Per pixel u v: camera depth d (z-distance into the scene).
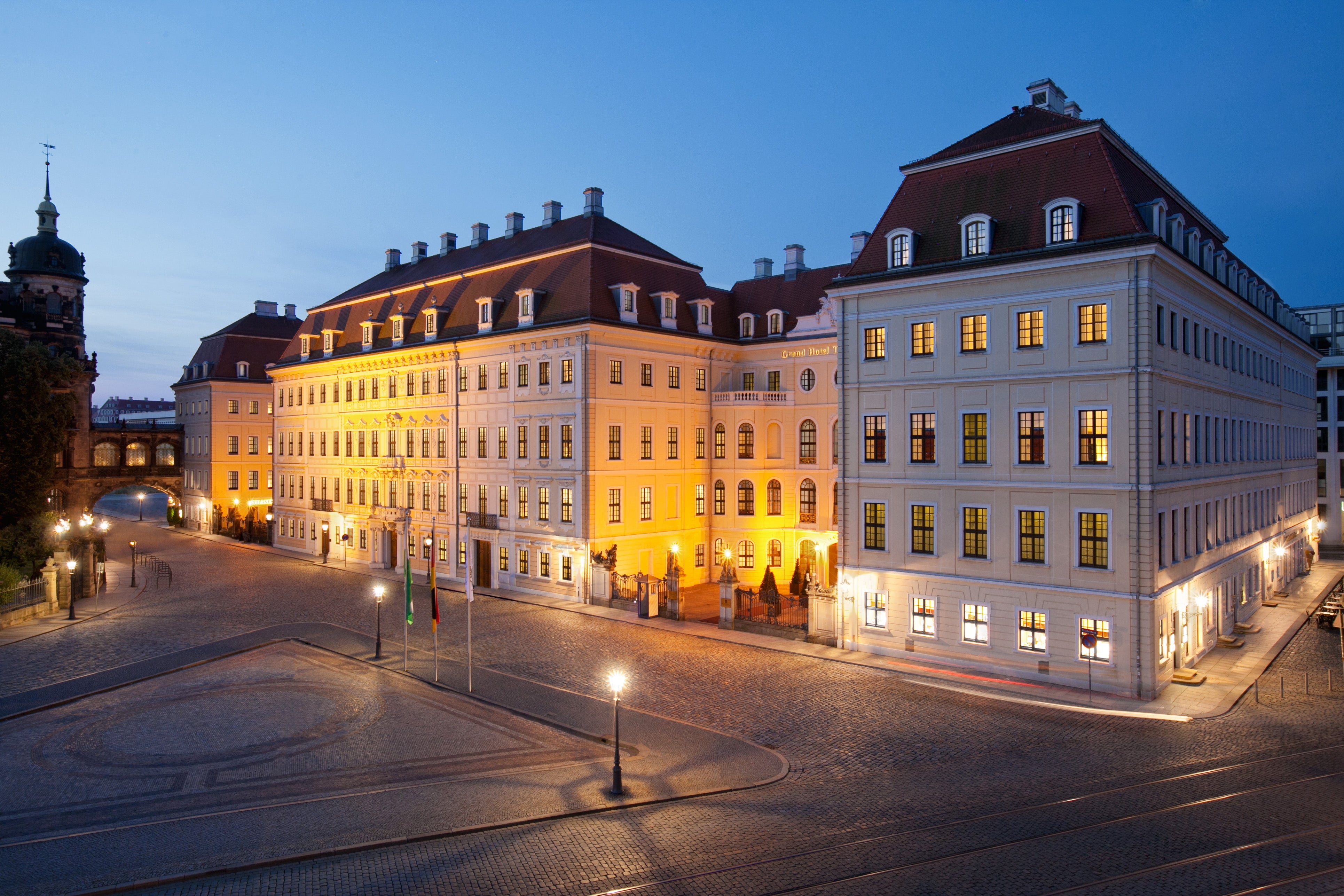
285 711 26.95
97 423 145.50
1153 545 28.25
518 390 50.78
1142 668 28.23
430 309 56.81
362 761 22.47
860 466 34.91
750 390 54.91
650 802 19.45
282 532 73.50
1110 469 28.84
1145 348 28.17
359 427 63.41
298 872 15.88
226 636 37.84
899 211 34.97
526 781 20.92
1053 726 25.31
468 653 32.66
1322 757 21.81
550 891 14.81
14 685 29.98
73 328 84.12
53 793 20.34
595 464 46.91
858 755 22.91
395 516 58.84
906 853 16.05
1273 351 47.34
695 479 53.09
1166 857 15.58
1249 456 41.50
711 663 33.06
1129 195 29.66
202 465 88.38
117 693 29.22
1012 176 32.34
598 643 36.66
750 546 53.06
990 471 31.48
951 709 27.11
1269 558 45.31
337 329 67.00
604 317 47.31
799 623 39.38
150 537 82.38
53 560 45.16
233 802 19.73
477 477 53.75
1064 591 29.70
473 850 16.77
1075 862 15.43
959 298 32.22
